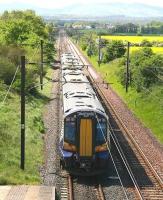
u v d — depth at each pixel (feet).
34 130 106.93
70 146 78.95
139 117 135.54
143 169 84.74
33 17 347.15
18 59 174.19
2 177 73.61
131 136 108.88
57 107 143.95
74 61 179.63
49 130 112.88
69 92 96.17
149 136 112.37
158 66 160.97
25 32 245.04
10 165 80.53
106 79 214.48
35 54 192.75
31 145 94.22
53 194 67.36
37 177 77.51
